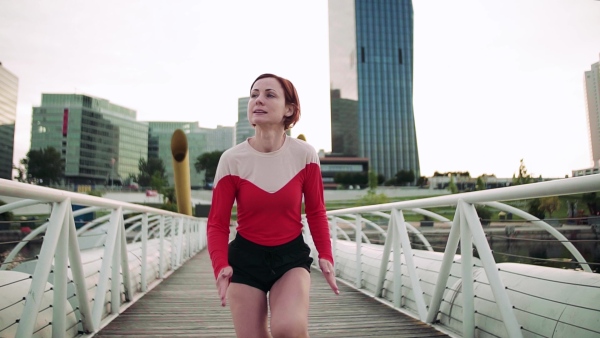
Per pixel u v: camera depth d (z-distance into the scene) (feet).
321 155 272.51
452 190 204.54
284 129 4.67
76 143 304.71
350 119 277.44
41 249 5.88
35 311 5.52
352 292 13.94
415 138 272.31
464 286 7.36
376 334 8.50
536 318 5.98
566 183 4.77
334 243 18.57
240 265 4.31
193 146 400.26
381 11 281.74
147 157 367.04
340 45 289.12
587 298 5.36
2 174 301.43
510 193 5.77
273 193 4.34
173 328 8.96
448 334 8.27
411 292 10.62
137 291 13.55
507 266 7.61
